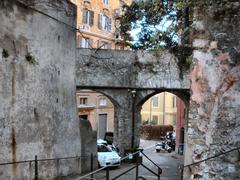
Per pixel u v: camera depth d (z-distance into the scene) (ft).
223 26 26.78
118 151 103.04
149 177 65.05
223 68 26.81
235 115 26.55
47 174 45.68
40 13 43.98
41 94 44.37
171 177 66.69
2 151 37.24
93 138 64.69
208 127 27.14
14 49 39.06
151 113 227.40
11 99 38.63
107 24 166.71
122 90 103.19
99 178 60.03
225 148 26.73
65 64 51.03
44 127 45.03
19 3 39.81
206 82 27.20
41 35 44.34
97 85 101.71
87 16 155.94
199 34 27.40
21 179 40.24
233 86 26.58
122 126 103.91
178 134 128.36
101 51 102.01
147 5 65.77
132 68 102.27
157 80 101.09
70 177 50.39
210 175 27.02
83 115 145.59
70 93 52.75
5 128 37.68
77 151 54.54
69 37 52.13
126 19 72.54
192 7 30.40
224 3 26.73
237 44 26.53
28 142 41.60
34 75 42.80
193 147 27.58
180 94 101.96
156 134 180.55
